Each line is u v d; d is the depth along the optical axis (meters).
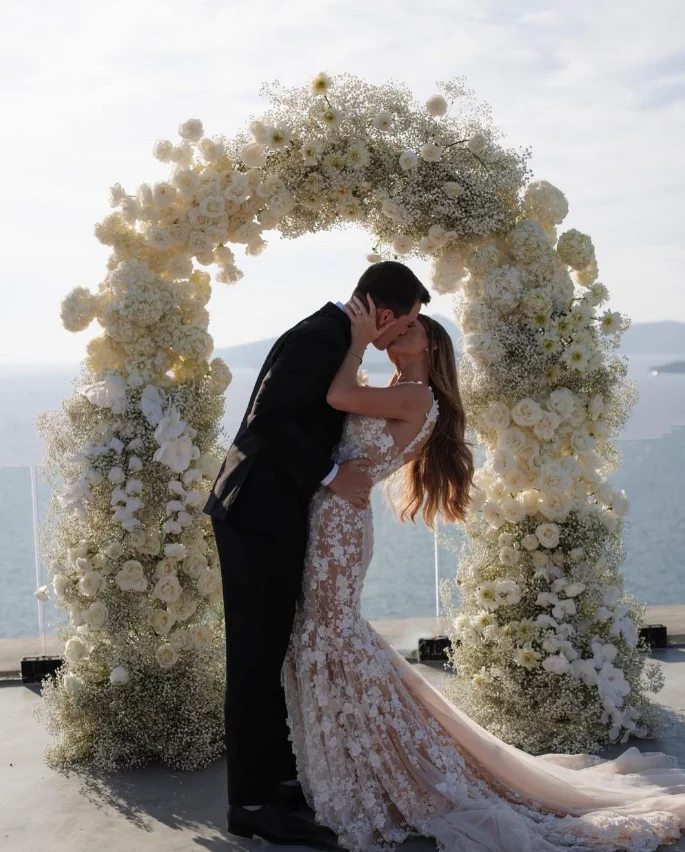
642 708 3.85
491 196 3.68
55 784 3.42
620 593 3.99
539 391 3.82
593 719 3.72
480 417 3.85
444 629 5.01
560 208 3.79
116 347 3.74
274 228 3.80
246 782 2.95
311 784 2.95
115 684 3.61
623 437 6.38
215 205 3.62
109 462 3.62
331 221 3.84
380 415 2.96
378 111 3.71
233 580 2.94
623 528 4.07
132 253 3.72
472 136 3.72
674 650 4.93
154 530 3.68
